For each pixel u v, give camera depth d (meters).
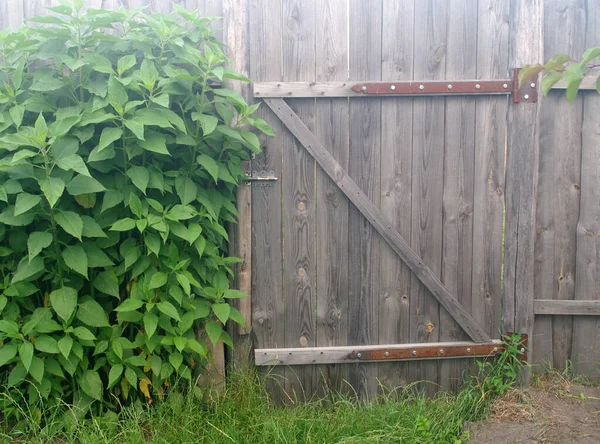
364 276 3.06
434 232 3.05
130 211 2.62
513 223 3.04
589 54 1.18
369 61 2.95
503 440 2.51
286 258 3.03
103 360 2.57
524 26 2.94
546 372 3.16
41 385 2.47
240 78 2.65
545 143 3.05
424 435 2.48
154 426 2.49
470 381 2.99
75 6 2.49
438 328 3.11
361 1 2.93
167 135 2.62
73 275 2.58
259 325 3.05
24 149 2.28
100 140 2.33
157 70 2.65
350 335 3.08
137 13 2.67
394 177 3.01
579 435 2.52
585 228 3.10
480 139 3.02
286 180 3.00
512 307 3.08
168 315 2.55
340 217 3.03
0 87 2.55
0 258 2.58
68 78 2.56
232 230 2.98
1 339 2.39
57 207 2.50
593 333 3.16
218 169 2.71
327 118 2.97
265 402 2.92
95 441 2.33
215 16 2.80
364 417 2.70
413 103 2.98
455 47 2.96
